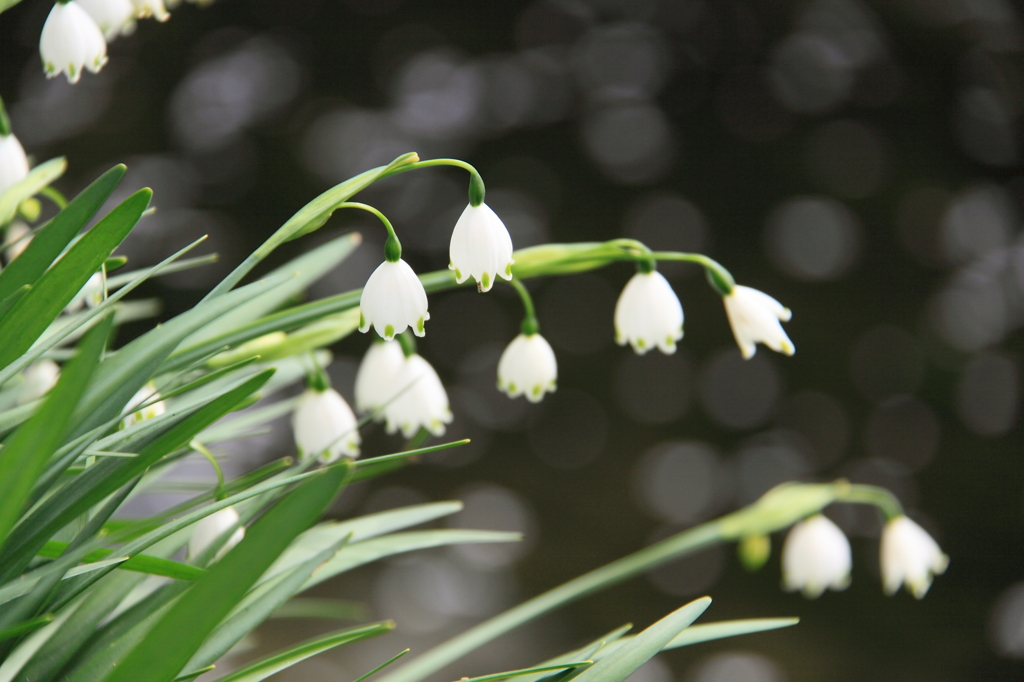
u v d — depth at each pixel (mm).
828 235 3658
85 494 931
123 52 3547
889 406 3539
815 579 1129
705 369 3682
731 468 3623
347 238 1049
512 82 3895
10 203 974
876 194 3639
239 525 967
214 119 3672
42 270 928
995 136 3535
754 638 3061
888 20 3500
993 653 3047
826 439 3580
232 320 1005
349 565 985
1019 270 3521
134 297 3387
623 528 3514
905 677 2998
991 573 3217
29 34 3393
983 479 3379
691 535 1080
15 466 896
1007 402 3436
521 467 3617
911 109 3598
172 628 904
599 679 950
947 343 3533
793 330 3619
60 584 944
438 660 1012
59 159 981
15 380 999
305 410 1036
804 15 3639
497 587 3262
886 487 3465
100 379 927
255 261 941
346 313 1002
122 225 927
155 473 992
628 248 995
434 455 3580
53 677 943
